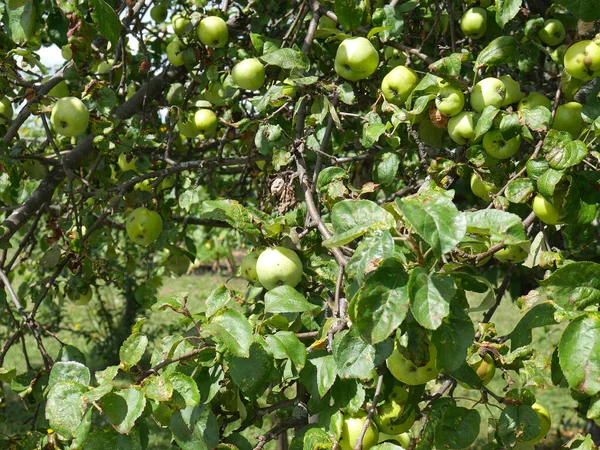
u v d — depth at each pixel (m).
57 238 3.25
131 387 1.50
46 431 2.06
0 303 2.43
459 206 3.57
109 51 3.23
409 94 2.31
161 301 1.66
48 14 3.12
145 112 3.13
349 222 1.46
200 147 3.63
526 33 2.38
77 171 3.32
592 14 1.95
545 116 1.87
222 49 2.83
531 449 1.76
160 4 3.08
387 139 2.25
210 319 1.58
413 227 1.27
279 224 1.88
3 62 2.42
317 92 2.26
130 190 2.89
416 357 1.44
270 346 1.59
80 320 9.56
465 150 2.27
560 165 1.75
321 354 1.65
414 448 1.74
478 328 1.78
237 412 1.87
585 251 2.97
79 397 1.52
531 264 2.01
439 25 2.82
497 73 2.46
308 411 1.79
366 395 1.70
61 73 2.65
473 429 1.62
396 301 1.33
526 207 2.50
